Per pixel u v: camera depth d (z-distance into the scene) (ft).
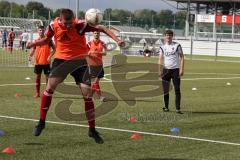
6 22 249.34
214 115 70.33
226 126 61.31
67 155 43.88
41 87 101.55
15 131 53.78
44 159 42.19
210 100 88.53
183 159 43.55
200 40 330.95
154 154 45.21
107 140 50.78
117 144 49.03
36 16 306.14
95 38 79.00
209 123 63.21
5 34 243.40
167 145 49.11
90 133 45.27
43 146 47.14
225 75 154.10
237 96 96.12
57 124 58.75
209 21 407.64
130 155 44.62
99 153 45.06
